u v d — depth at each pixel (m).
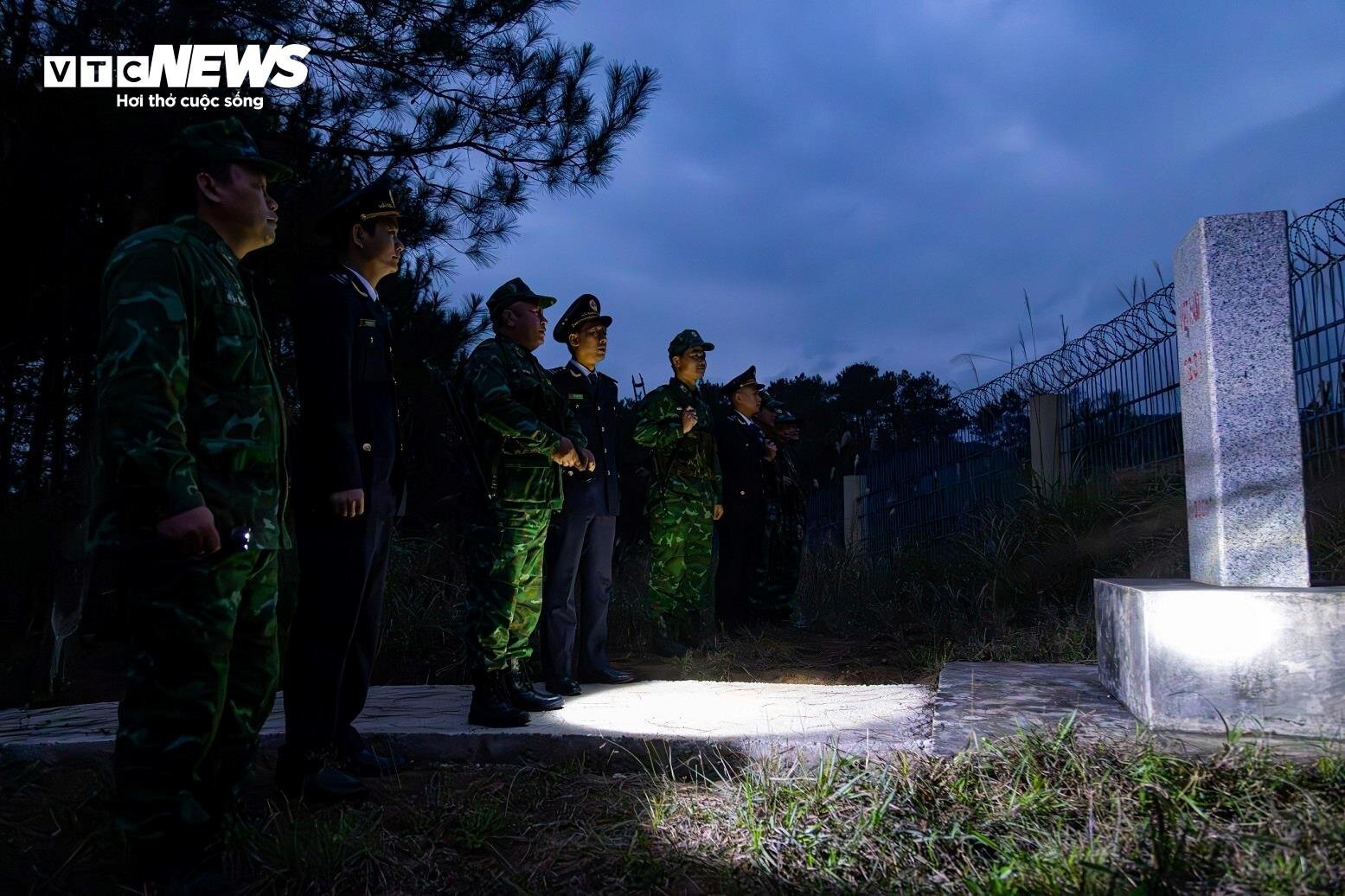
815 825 2.45
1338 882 1.89
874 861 2.26
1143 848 2.11
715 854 2.39
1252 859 2.02
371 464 3.16
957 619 6.95
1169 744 2.89
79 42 5.82
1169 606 3.21
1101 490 7.56
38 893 2.32
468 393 4.12
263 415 2.42
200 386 2.32
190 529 2.12
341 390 3.08
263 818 2.82
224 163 2.51
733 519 7.44
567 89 8.15
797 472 8.30
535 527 3.99
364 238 3.38
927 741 3.24
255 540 2.35
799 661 6.32
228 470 2.32
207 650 2.23
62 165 5.89
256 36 6.71
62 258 6.42
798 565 8.05
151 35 5.84
